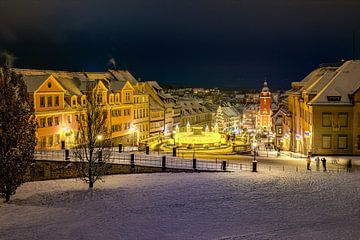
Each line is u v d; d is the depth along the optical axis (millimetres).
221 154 65188
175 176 45188
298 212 29719
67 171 48812
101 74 92625
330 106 64500
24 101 37375
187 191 36906
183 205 32125
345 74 67625
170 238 24406
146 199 34375
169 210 30703
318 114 64875
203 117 154250
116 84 89000
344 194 34938
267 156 64625
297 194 35219
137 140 97125
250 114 188625
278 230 25547
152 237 24672
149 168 48625
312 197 34094
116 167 49062
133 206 32188
